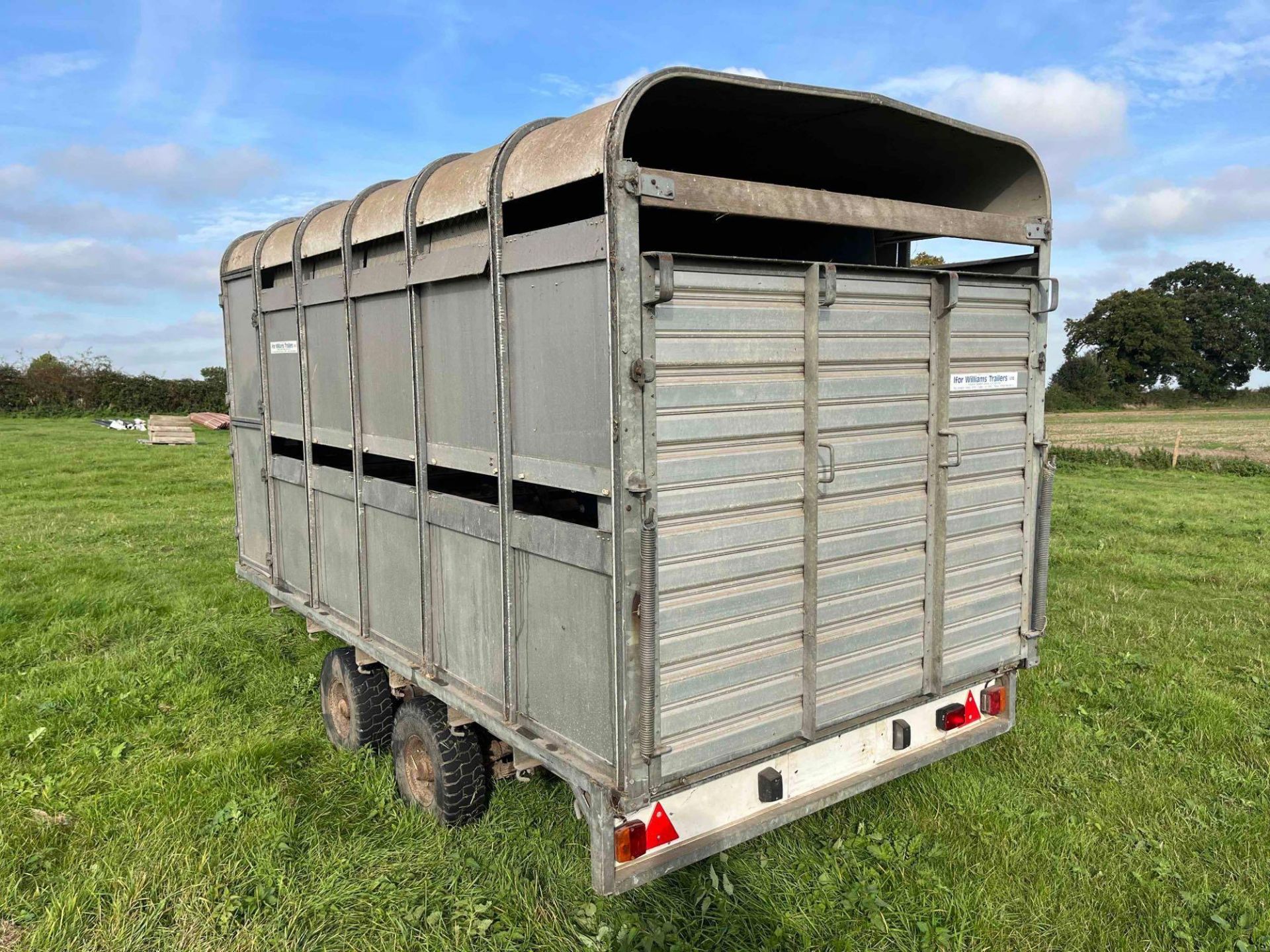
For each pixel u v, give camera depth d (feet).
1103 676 21.20
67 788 16.01
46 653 24.11
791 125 11.59
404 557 14.11
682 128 11.81
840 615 11.40
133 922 11.93
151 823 14.49
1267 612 27.27
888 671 12.19
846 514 11.25
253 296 18.86
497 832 13.82
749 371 9.93
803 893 12.34
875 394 11.32
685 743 10.02
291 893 12.52
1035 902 12.17
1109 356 217.56
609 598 9.49
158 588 31.14
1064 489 58.34
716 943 11.24
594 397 9.35
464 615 12.59
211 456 79.61
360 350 14.73
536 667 10.98
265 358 18.63
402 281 13.00
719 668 10.22
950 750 13.04
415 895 12.42
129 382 151.02
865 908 11.96
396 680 15.20
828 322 10.64
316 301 15.89
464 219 11.61
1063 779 15.74
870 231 14.64
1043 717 18.31
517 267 10.38
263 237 18.37
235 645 24.35
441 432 12.64
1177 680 20.77
